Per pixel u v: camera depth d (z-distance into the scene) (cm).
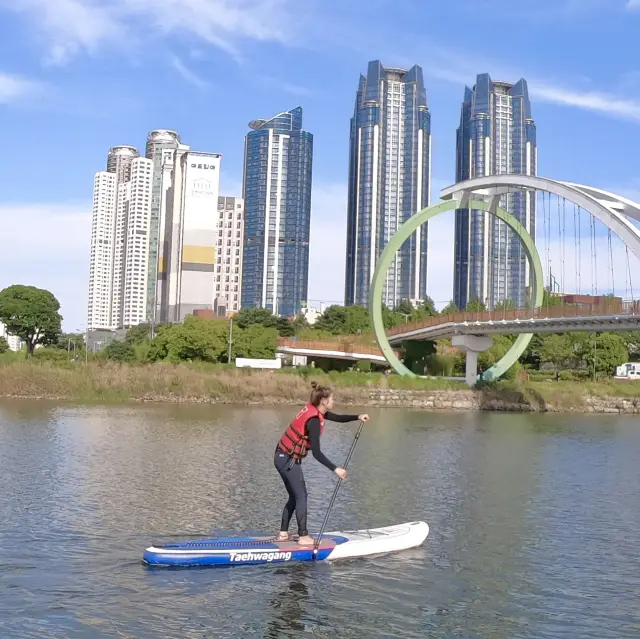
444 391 9031
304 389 8419
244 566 1489
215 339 10012
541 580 1473
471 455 3822
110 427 4700
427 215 9756
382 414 7388
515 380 9994
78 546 1628
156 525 1852
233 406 7494
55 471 2750
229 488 2427
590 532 1933
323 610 1264
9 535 1716
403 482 2736
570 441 4906
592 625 1234
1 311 11656
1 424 4703
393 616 1249
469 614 1269
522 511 2219
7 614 1209
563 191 7869
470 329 9025
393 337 11056
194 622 1196
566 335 11856
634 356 14325
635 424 6844
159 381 8044
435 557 1616
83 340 15188
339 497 2345
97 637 1127
